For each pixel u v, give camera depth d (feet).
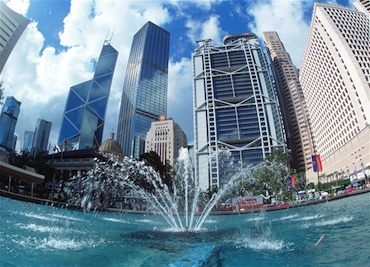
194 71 551.59
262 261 28.25
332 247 31.35
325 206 108.78
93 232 47.88
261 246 35.81
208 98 513.45
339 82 338.13
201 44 595.47
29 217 60.49
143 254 31.96
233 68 537.24
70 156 283.59
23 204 92.07
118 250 33.47
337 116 344.90
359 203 98.58
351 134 313.73
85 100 611.88
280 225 58.29
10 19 304.91
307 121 524.11
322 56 379.55
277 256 29.89
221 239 42.39
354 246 30.73
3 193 92.94
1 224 46.14
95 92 627.46
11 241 33.35
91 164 263.49
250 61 538.88
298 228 49.83
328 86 366.22
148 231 53.47
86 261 27.68
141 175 155.94
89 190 154.30
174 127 422.00
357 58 317.01
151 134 424.05
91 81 635.66
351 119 313.12
